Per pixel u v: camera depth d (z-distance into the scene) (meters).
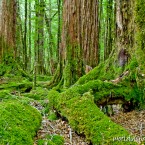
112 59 8.27
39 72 23.55
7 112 4.73
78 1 11.08
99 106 7.33
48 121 6.34
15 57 16.80
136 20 7.07
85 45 12.00
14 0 16.94
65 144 5.23
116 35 8.28
